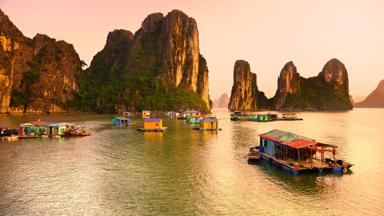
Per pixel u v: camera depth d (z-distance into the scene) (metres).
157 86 196.00
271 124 112.94
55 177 34.78
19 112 165.50
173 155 47.56
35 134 68.31
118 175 35.78
